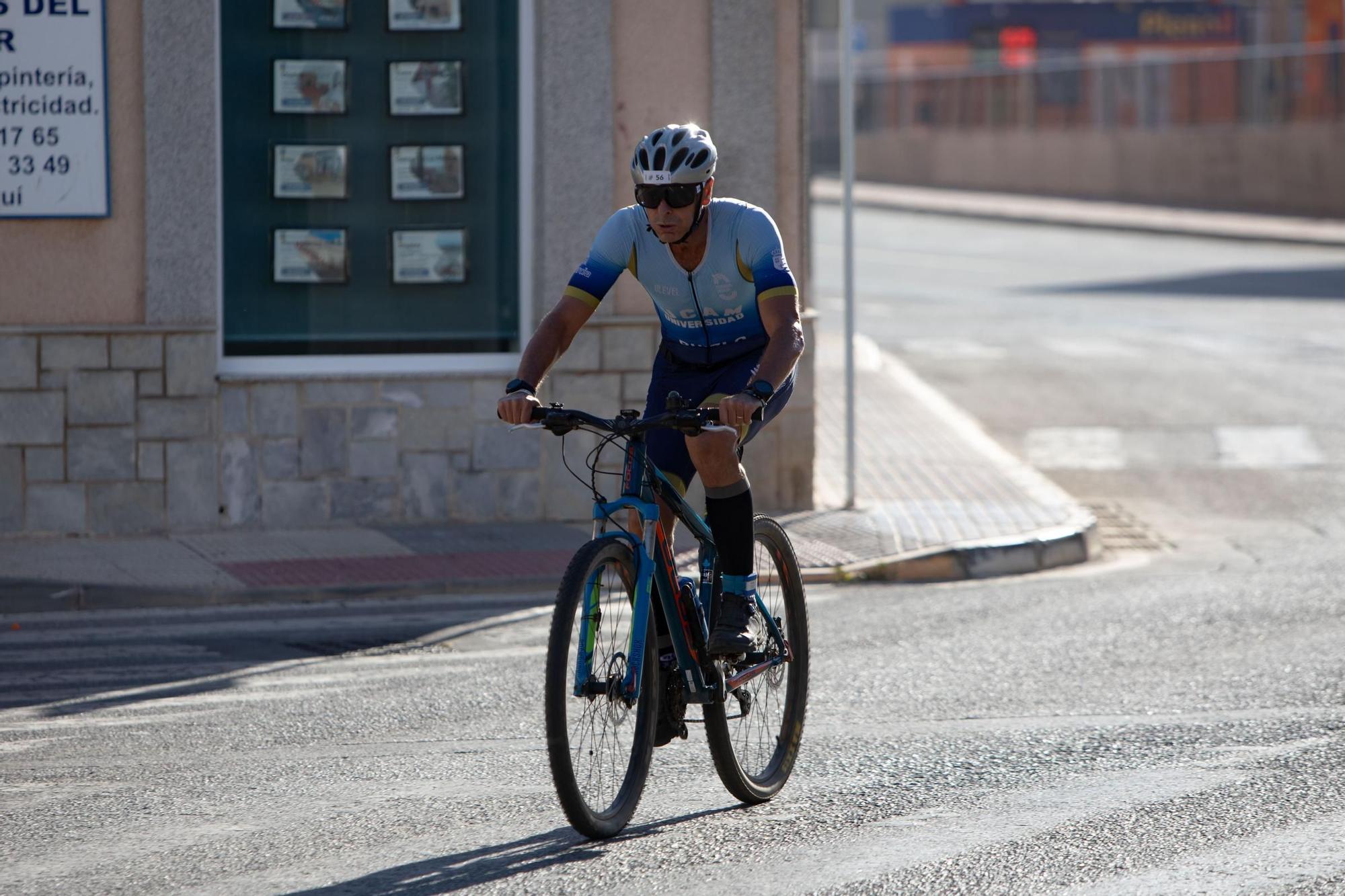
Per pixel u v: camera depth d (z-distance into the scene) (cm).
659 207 1234
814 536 2586
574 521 2714
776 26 2683
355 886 1170
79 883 1179
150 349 2561
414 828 1307
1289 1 13738
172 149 2538
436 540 2570
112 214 2539
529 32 2666
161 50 2522
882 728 1622
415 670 1888
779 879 1186
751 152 2695
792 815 1345
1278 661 1878
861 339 5022
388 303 2681
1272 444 3538
